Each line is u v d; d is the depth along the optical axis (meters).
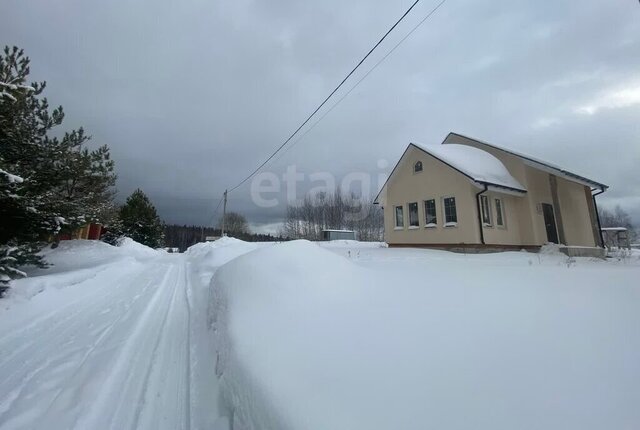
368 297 3.43
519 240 13.30
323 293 3.54
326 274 3.97
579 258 10.43
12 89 6.91
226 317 3.56
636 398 1.63
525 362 2.04
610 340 2.33
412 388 1.80
